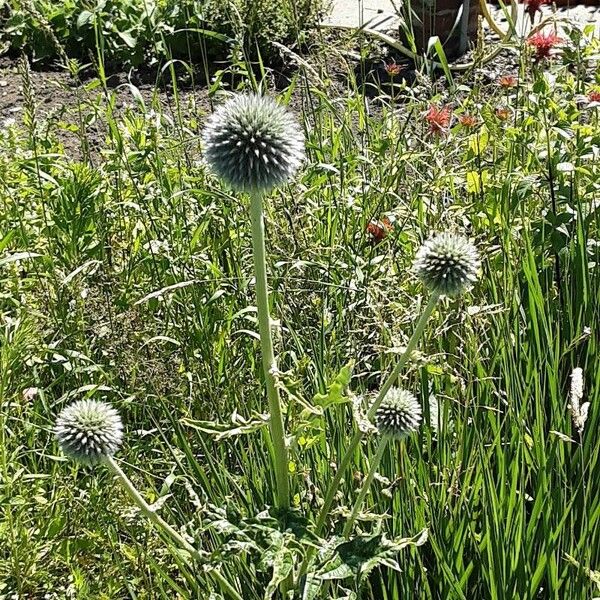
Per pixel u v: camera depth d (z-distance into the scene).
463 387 1.01
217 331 1.23
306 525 0.84
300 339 1.18
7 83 2.36
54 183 1.35
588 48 1.50
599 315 1.12
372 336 1.16
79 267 1.20
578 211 1.18
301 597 0.89
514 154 1.40
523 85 1.41
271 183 0.84
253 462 1.03
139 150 1.41
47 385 1.22
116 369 1.18
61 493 1.05
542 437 0.98
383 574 0.97
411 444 1.04
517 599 0.90
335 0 2.83
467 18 2.38
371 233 1.25
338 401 0.83
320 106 1.51
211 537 0.99
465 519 0.95
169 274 1.25
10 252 1.33
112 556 1.03
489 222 1.26
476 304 1.20
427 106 1.50
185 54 2.47
